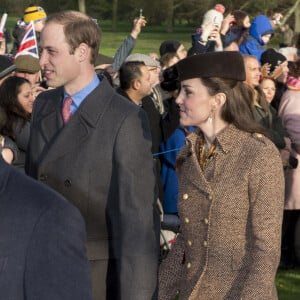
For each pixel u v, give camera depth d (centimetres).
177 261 488
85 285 312
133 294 498
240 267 451
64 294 306
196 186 462
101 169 505
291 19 3158
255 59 877
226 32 1283
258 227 444
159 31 4744
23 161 720
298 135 922
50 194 307
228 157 457
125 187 500
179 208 474
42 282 304
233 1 3862
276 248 444
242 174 450
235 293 450
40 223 303
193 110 465
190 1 4656
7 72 605
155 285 502
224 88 460
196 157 470
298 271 941
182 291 477
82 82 514
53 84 512
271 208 445
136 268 497
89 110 508
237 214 452
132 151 502
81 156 506
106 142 504
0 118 556
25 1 3425
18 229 301
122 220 501
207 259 459
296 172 923
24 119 713
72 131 508
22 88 712
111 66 1147
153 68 971
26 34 902
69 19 508
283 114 932
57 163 510
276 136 859
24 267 303
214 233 457
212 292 457
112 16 4828
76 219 310
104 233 509
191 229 468
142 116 512
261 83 1023
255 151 451
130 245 498
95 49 515
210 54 462
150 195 506
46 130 525
